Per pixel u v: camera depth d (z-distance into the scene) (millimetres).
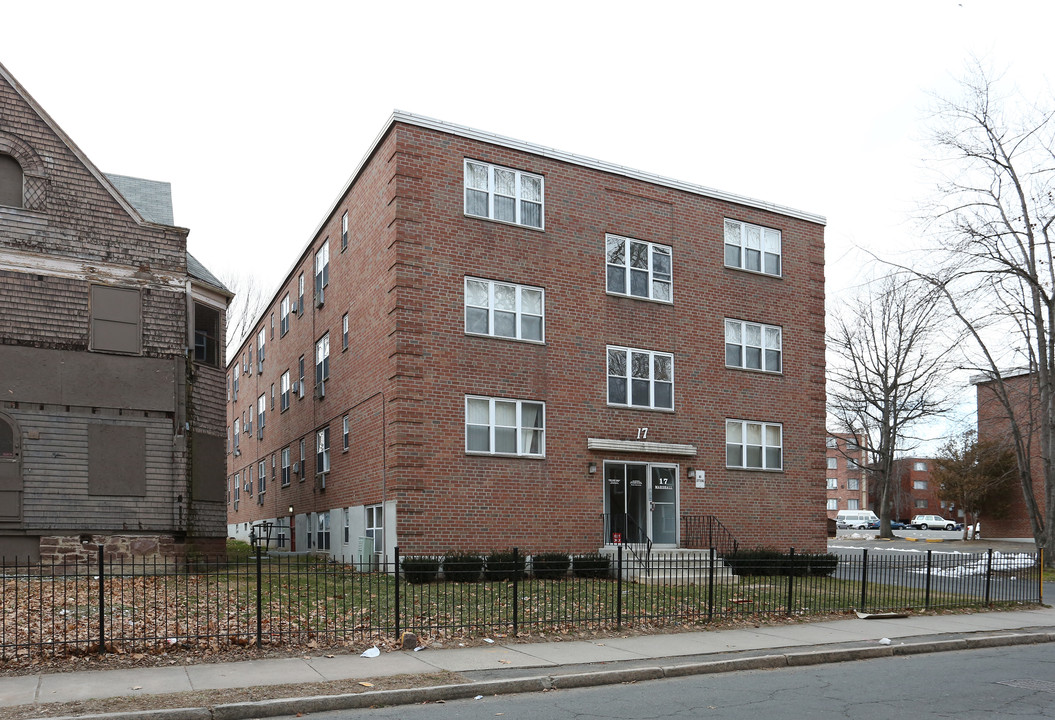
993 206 29188
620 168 24234
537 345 22344
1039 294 30781
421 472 20422
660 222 24844
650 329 24188
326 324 27531
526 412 22078
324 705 9078
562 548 21938
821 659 12305
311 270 29906
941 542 48812
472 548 20750
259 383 40062
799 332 27094
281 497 33969
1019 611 18203
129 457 19625
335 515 25562
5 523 18188
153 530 19703
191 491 20734
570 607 15578
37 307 19000
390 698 9383
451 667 10789
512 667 10883
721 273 25734
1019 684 10609
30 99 19312
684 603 16516
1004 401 32812
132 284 20172
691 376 24719
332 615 13891
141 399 19906
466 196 21938
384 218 21812
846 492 88250
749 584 20516
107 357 19672
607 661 11398
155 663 10555
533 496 21734
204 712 8586
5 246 18766
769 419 26000
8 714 8344
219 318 22828
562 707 9242
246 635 11953
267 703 8852
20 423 18562
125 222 20266
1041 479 46906
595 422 22906
